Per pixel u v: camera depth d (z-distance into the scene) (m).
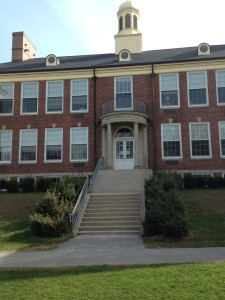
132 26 35.75
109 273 9.02
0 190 28.00
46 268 10.01
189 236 15.18
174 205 16.02
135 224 17.91
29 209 20.80
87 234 17.12
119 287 7.79
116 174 25.75
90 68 30.44
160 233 16.00
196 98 29.00
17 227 18.00
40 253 12.84
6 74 31.12
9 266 10.53
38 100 30.70
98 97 30.09
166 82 29.58
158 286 7.75
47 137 30.11
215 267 9.30
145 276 8.56
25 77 31.14
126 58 31.05
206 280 8.04
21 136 30.36
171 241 14.47
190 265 9.64
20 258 11.89
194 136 28.59
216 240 14.35
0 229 17.80
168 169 28.33
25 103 30.83
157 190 19.59
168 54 32.06
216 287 7.57
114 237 16.30
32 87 31.03
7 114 30.77
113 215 18.95
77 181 22.91
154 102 29.36
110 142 28.00
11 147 30.30
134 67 30.00
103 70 30.39
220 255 11.36
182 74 29.44
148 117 28.84
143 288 7.66
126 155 29.52
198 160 28.19
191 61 29.22
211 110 28.66
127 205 19.91
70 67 30.73
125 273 8.95
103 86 30.23
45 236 16.19
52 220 16.45
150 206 17.42
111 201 20.56
